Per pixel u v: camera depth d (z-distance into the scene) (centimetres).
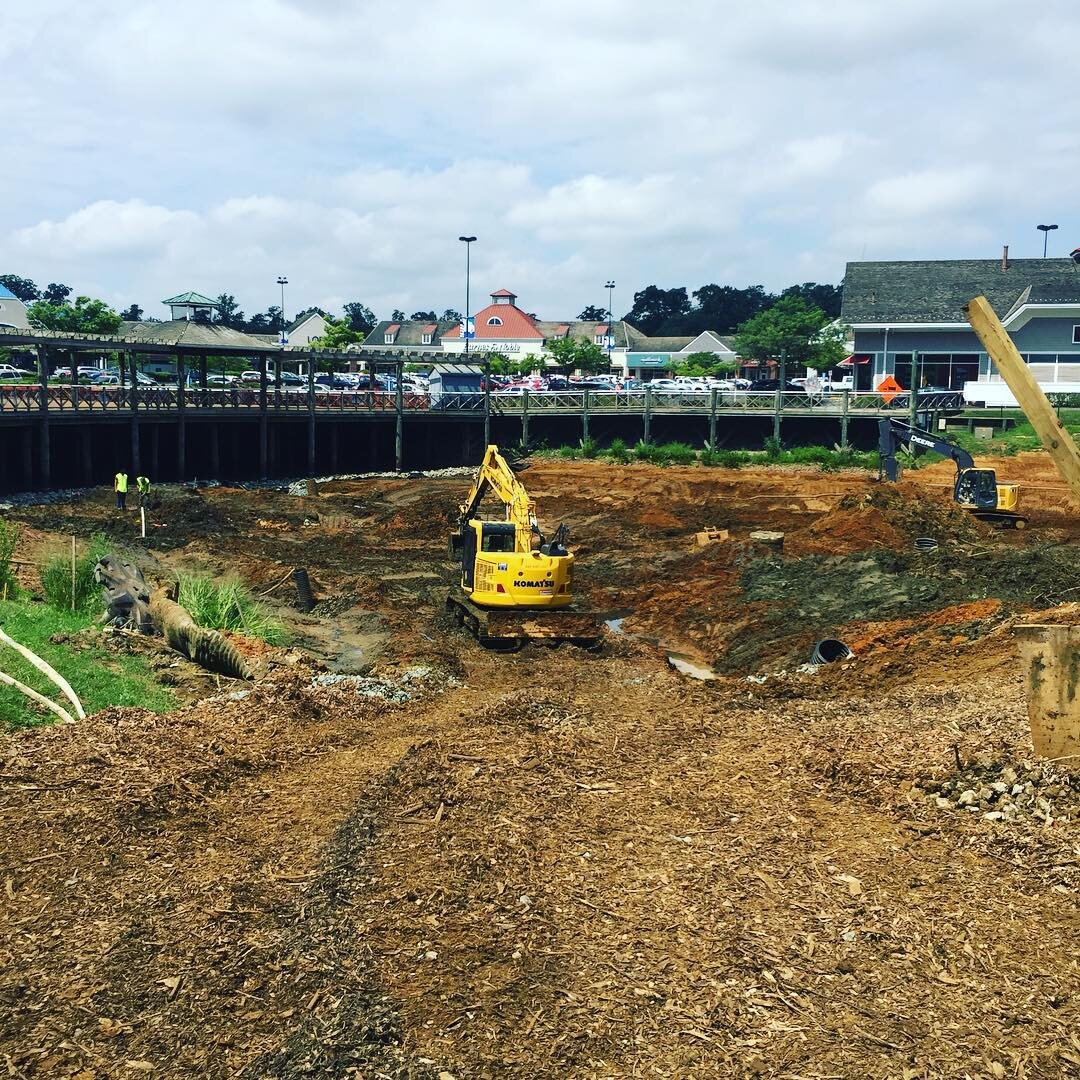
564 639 2353
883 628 2228
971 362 7188
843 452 5750
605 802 1245
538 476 5503
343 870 1077
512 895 1012
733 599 2852
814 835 1145
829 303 18825
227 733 1570
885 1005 837
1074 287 6969
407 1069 768
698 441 6506
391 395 6328
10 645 1844
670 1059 776
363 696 1830
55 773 1352
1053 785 1162
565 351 10862
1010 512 3734
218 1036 824
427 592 3056
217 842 1191
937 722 1453
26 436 4522
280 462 6100
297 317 15275
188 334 6712
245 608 2447
